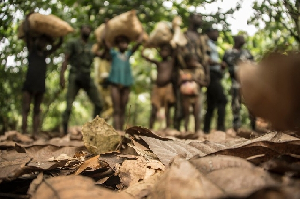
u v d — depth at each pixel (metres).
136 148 1.62
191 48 6.30
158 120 7.63
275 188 0.64
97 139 1.81
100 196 0.79
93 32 7.34
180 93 6.96
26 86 5.21
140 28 6.32
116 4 6.24
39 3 2.96
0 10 2.40
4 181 1.12
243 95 1.02
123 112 6.52
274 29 1.85
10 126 6.25
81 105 11.38
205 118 7.07
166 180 0.82
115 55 6.36
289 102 0.95
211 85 6.75
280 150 1.17
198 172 0.80
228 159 0.85
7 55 3.60
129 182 1.20
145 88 10.23
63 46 7.06
